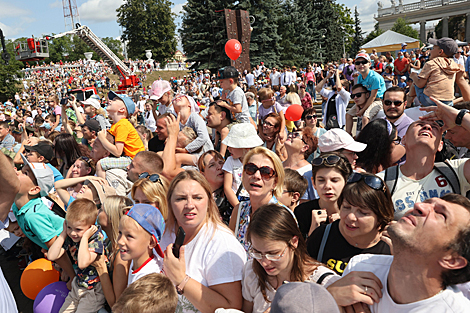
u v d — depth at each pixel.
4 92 43.56
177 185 2.18
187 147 4.63
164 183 2.95
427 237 1.25
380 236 1.99
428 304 1.30
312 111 5.18
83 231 2.83
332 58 55.19
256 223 1.79
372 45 25.98
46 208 3.52
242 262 2.07
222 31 35.97
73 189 4.33
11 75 44.88
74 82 46.38
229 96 5.64
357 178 1.96
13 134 8.63
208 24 37.28
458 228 1.23
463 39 63.19
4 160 2.03
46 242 3.49
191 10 38.53
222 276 1.99
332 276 1.76
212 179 3.54
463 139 2.46
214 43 36.72
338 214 2.40
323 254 2.12
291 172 2.93
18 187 2.15
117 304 1.88
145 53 67.75
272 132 4.70
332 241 2.12
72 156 5.28
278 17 41.09
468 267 1.24
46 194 3.57
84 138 6.08
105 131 4.64
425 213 1.29
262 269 1.90
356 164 3.18
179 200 2.13
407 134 2.52
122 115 4.82
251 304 2.02
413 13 62.12
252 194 2.49
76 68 56.69
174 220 2.41
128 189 4.38
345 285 1.49
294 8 47.88
